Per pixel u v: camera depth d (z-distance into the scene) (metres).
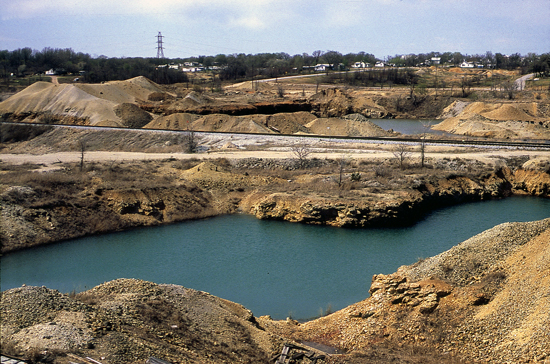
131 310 26.66
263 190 67.56
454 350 27.45
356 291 39.94
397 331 29.75
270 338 29.06
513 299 28.42
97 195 61.62
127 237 55.38
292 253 49.22
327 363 27.00
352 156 83.19
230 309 31.06
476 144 92.94
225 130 122.38
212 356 24.52
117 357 21.45
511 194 75.25
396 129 147.00
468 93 193.00
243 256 48.50
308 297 38.94
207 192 68.81
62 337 21.91
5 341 21.38
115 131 108.56
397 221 58.50
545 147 88.94
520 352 24.81
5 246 49.31
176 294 30.14
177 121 126.88
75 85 148.88
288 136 102.38
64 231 54.69
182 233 56.88
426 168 77.19
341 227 58.09
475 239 34.91
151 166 77.94
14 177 63.69
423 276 32.62
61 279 42.06
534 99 173.62
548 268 28.52
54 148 105.69
